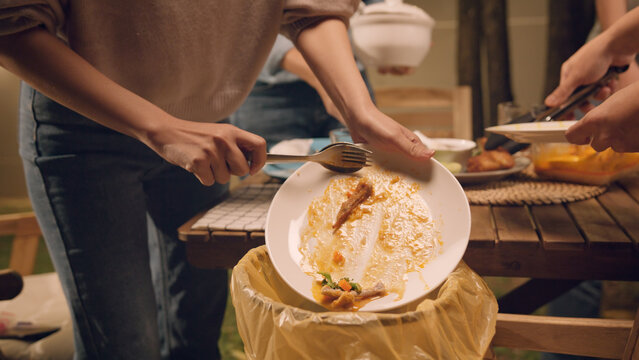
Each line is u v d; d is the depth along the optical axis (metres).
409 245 0.86
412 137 0.93
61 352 1.40
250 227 1.01
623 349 0.76
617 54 1.25
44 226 1.13
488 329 0.73
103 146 1.10
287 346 0.66
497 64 3.39
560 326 0.78
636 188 1.22
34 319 1.45
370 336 0.63
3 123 4.28
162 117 0.87
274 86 1.91
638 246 0.88
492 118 3.49
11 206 4.19
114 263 1.15
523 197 1.15
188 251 1.05
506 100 3.44
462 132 2.48
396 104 2.58
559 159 1.26
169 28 1.01
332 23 1.14
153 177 1.34
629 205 1.10
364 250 0.88
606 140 0.82
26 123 1.09
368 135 0.98
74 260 1.12
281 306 0.66
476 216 1.06
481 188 1.26
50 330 1.44
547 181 1.31
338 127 2.01
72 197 1.09
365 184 0.94
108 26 0.97
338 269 0.86
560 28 3.29
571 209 1.08
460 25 3.45
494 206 1.13
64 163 1.07
